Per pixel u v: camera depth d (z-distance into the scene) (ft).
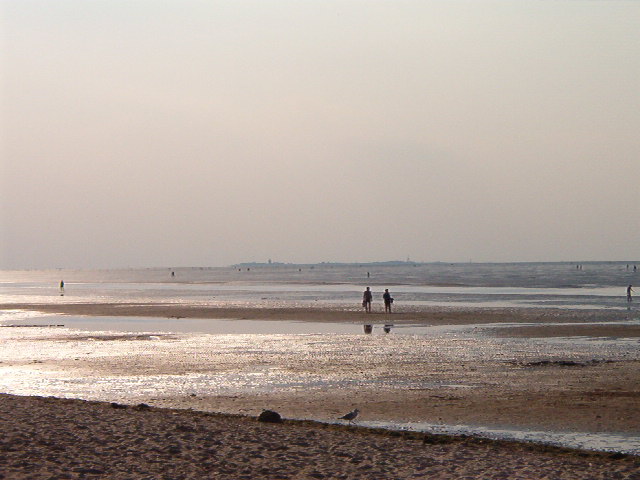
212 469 48.73
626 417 69.26
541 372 95.91
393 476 47.80
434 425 67.51
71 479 45.16
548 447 56.39
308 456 52.60
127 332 157.69
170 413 68.13
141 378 95.09
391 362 106.42
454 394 81.76
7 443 52.60
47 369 103.55
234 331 157.28
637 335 139.85
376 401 78.43
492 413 71.87
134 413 66.69
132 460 50.19
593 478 47.42
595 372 95.04
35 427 58.29
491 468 49.85
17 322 190.19
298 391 84.89
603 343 127.65
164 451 52.75
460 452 54.39
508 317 182.29
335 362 106.93
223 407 76.07
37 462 48.37
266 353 117.80
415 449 55.16
